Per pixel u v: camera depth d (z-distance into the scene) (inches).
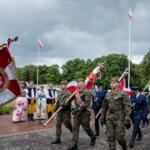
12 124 786.8
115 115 422.0
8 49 258.1
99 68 589.3
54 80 4471.0
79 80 495.8
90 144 516.7
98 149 493.7
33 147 500.4
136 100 527.8
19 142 539.5
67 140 563.2
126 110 423.2
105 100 433.7
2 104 258.1
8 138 577.9
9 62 258.8
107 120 426.3
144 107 527.2
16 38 259.6
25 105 848.9
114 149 425.7
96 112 598.9
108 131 426.9
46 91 913.5
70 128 525.0
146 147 522.6
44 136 604.7
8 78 259.1
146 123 839.7
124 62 3339.1
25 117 852.0
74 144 483.2
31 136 602.2
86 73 3801.7
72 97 514.3
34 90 885.2
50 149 488.1
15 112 832.9
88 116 495.2
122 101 424.8
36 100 884.0
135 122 525.0
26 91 867.4
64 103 516.4
